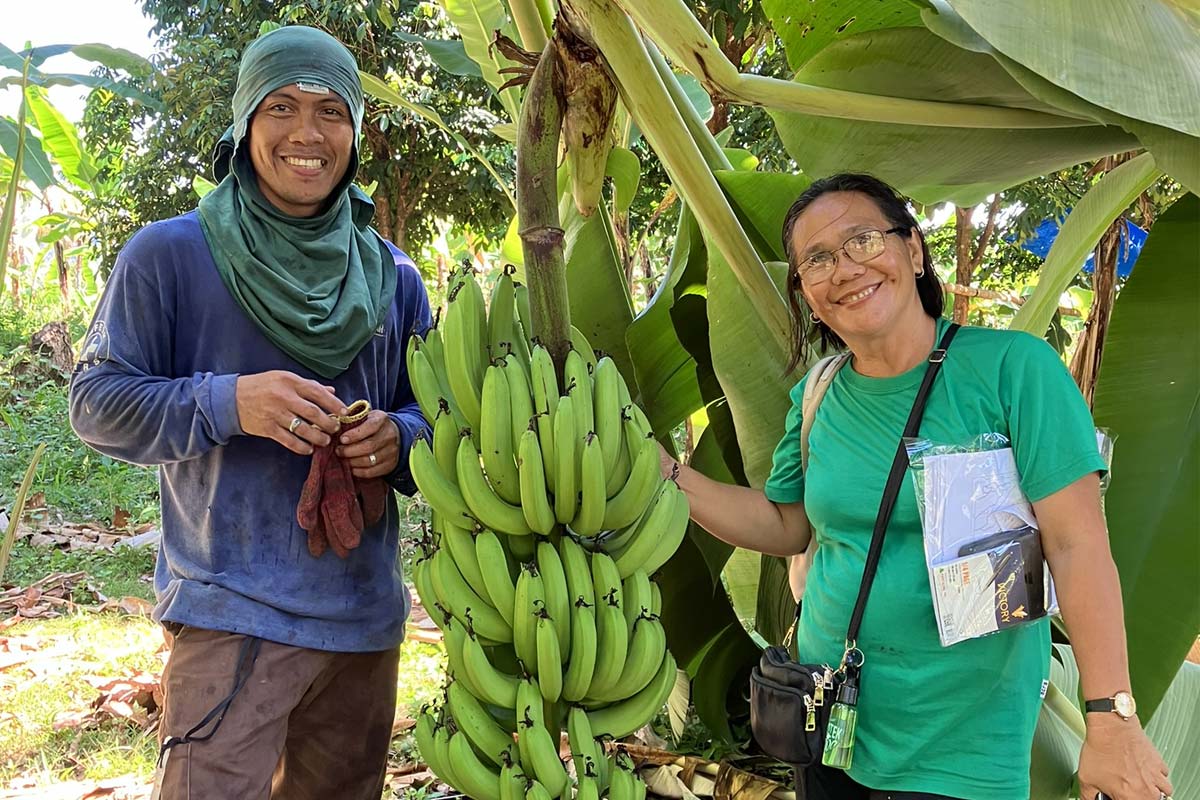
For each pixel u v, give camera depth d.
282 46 2.01
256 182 2.07
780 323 2.42
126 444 1.94
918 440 1.71
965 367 1.73
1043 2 1.68
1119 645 1.59
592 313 2.76
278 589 2.03
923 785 1.73
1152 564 2.13
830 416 1.90
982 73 2.17
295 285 2.02
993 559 1.65
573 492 1.67
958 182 2.52
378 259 2.25
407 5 9.65
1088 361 4.14
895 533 1.76
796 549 2.23
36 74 2.94
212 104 9.66
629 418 1.77
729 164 2.74
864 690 1.79
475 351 1.79
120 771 3.51
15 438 8.71
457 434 1.78
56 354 11.59
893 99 2.17
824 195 1.80
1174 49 1.70
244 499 2.03
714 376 2.96
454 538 1.73
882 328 1.76
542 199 1.79
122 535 7.30
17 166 1.97
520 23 2.18
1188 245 2.21
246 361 2.05
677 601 3.09
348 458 2.00
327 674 2.17
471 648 1.64
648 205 8.65
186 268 2.03
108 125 10.87
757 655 3.30
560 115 1.83
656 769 3.17
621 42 1.86
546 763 1.60
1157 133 1.75
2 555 1.98
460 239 14.62
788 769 3.18
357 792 2.32
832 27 2.34
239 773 1.97
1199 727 2.43
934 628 1.72
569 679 1.66
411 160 10.72
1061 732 2.35
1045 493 1.64
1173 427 2.17
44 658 4.63
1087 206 2.55
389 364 2.30
